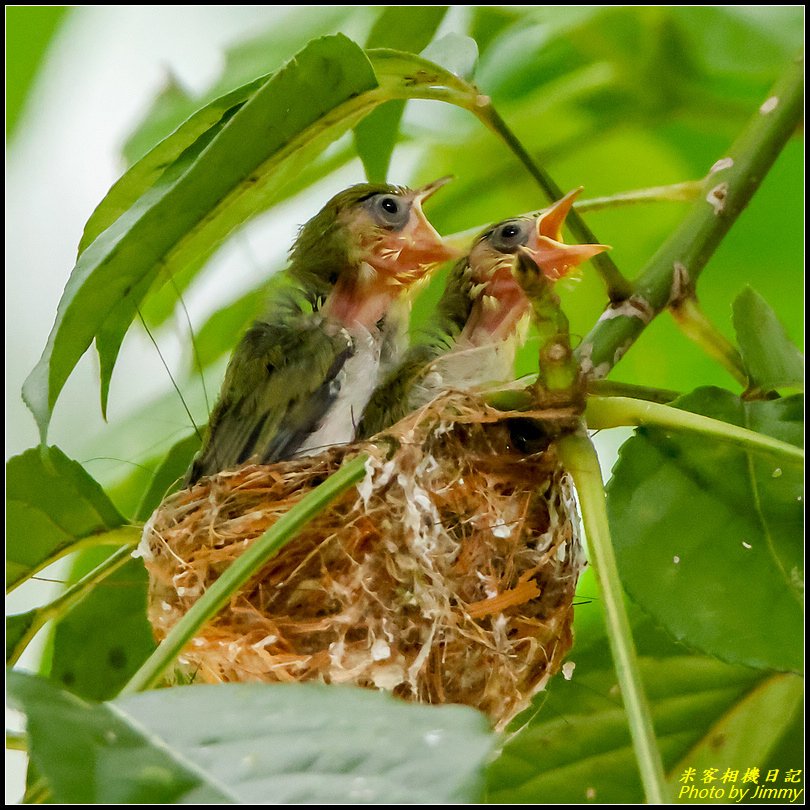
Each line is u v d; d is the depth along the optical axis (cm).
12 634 198
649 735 189
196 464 201
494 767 199
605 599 194
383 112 200
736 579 196
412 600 197
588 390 196
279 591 197
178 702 167
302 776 149
